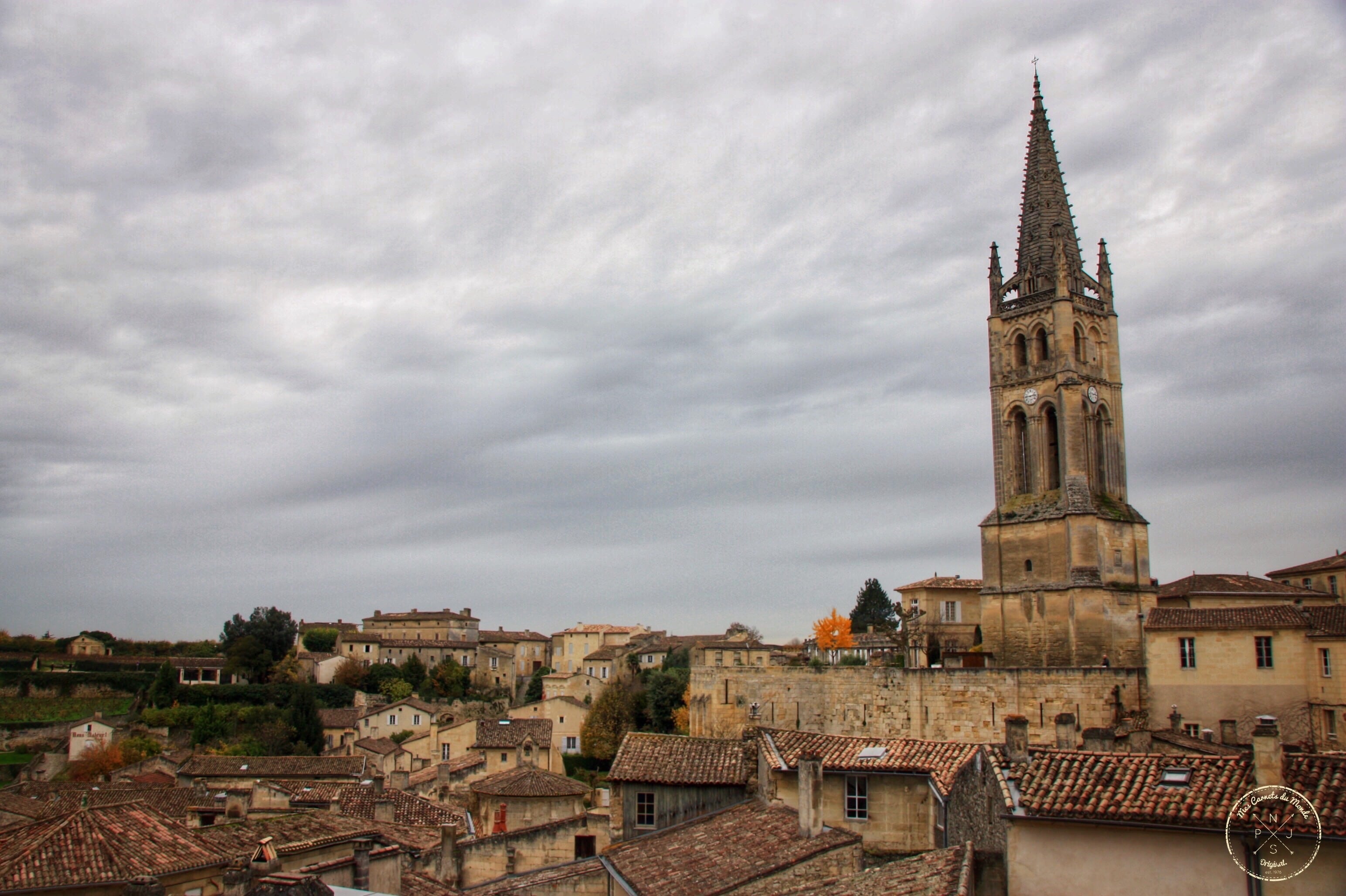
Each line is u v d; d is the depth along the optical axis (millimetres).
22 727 152250
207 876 44281
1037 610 100438
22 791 86875
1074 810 31656
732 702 104875
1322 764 31703
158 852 43688
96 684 178750
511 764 117312
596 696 166750
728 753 51406
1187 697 83812
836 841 38094
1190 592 102250
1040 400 105188
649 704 150250
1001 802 33094
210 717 158375
